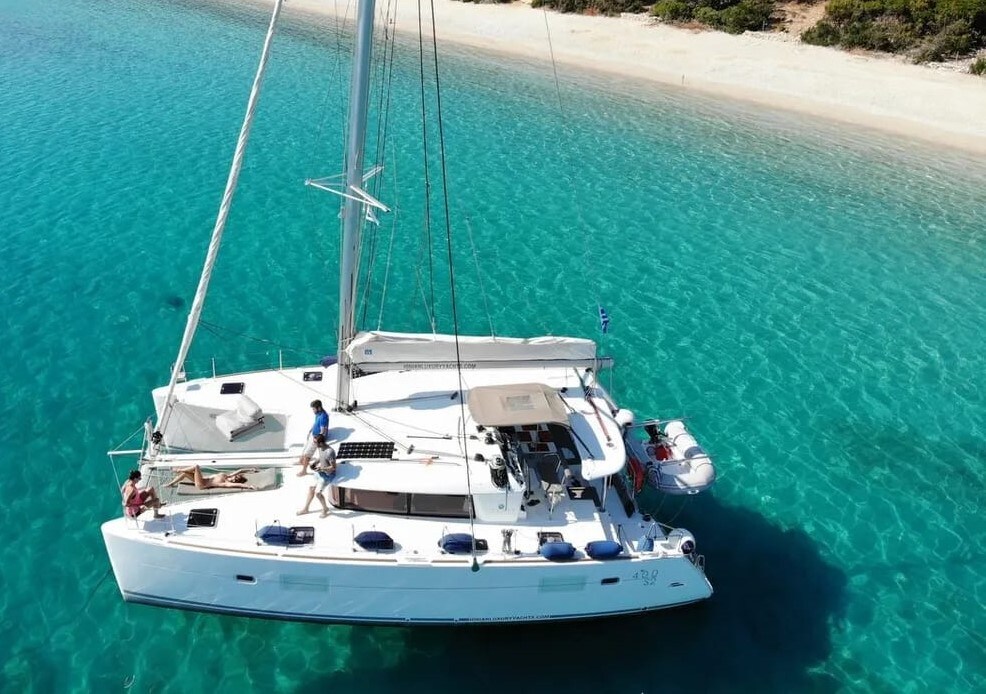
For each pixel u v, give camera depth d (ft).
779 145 118.73
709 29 172.35
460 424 41.11
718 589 45.11
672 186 102.06
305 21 179.93
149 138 104.27
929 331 72.54
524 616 39.32
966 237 91.71
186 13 178.81
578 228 88.74
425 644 40.52
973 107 130.72
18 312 65.46
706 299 75.92
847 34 158.92
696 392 62.23
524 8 192.85
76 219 81.51
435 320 69.67
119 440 52.90
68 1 182.09
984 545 48.96
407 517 38.91
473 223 88.12
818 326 72.33
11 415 54.19
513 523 39.29
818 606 44.34
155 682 37.83
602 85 144.05
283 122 113.39
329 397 44.88
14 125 104.94
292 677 38.47
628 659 40.57
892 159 114.73
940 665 40.98
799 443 57.26
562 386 44.80
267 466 40.22
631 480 42.55
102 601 41.73
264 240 80.23
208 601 39.01
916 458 56.24
